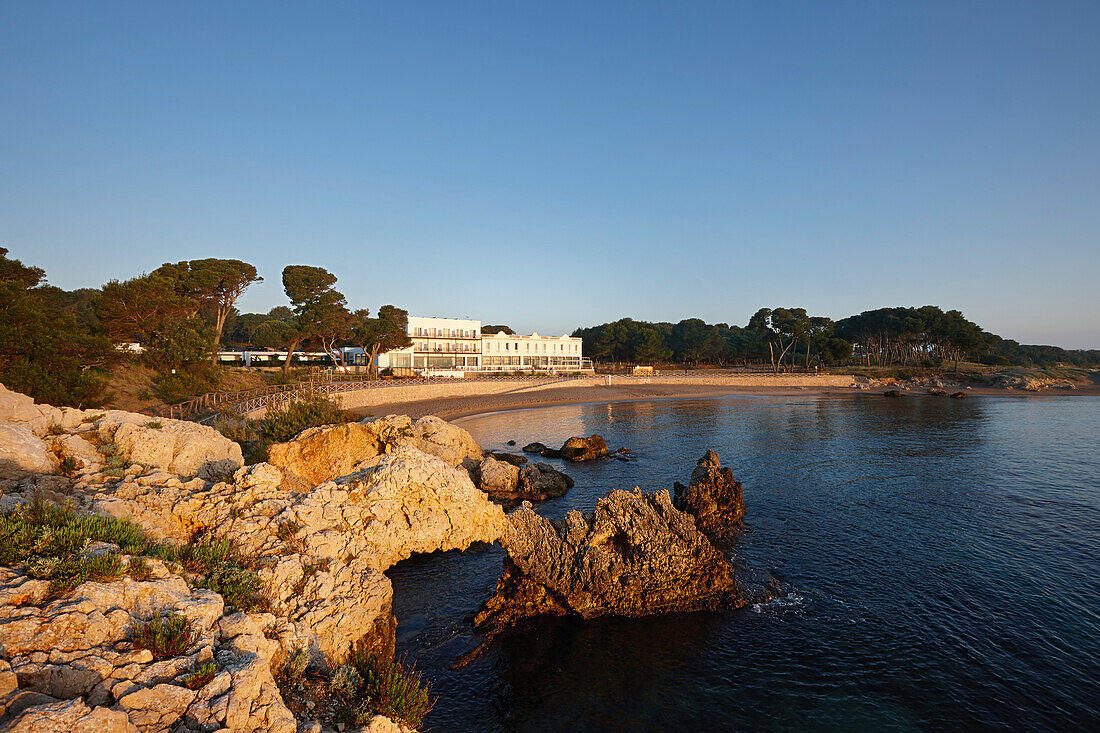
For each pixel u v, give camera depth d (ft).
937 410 286.05
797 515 104.78
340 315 298.56
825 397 359.66
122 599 31.30
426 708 43.96
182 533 49.32
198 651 30.60
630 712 50.29
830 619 66.69
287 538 51.39
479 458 132.46
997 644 61.98
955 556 85.46
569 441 159.22
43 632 26.73
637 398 333.21
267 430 112.88
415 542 67.72
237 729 27.55
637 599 66.74
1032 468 145.07
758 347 610.65
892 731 48.39
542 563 67.00
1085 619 67.10
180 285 224.53
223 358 324.80
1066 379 507.30
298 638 40.86
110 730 23.25
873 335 563.89
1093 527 98.53
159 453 61.67
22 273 142.92
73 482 50.21
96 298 167.43
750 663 57.93
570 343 470.39
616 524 69.51
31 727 21.57
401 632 61.87
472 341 415.44
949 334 498.69
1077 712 51.06
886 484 127.65
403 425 108.78
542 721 48.80
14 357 100.94
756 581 75.72
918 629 64.75
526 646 60.13
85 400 104.01
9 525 34.32
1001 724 49.52
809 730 48.39
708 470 105.70
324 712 35.60
